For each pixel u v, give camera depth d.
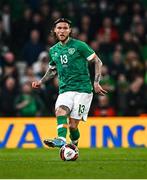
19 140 42.47
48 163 27.66
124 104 48.66
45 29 55.81
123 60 53.03
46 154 34.75
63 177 22.72
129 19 57.81
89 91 29.00
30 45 53.44
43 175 23.28
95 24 56.81
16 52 55.59
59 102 28.70
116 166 26.42
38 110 47.44
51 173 23.88
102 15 57.34
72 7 57.66
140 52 55.09
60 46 28.91
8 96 47.53
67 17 56.91
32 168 25.64
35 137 42.53
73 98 28.72
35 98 47.41
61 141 27.97
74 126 29.09
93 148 40.88
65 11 57.41
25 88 47.31
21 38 56.34
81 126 42.50
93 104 47.59
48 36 55.34
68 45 28.73
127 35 54.94
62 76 28.89
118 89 49.06
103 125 42.53
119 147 41.78
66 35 28.59
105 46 54.22
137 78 49.31
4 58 52.41
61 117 28.28
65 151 28.23
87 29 56.44
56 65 29.22
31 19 56.44
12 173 23.92
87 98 28.95
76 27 56.59
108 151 37.41
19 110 47.41
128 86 49.75
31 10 58.00
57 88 47.53
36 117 46.88
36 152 36.91
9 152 37.09
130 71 51.38
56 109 28.66
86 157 31.80
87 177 22.72
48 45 53.69
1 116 47.53
